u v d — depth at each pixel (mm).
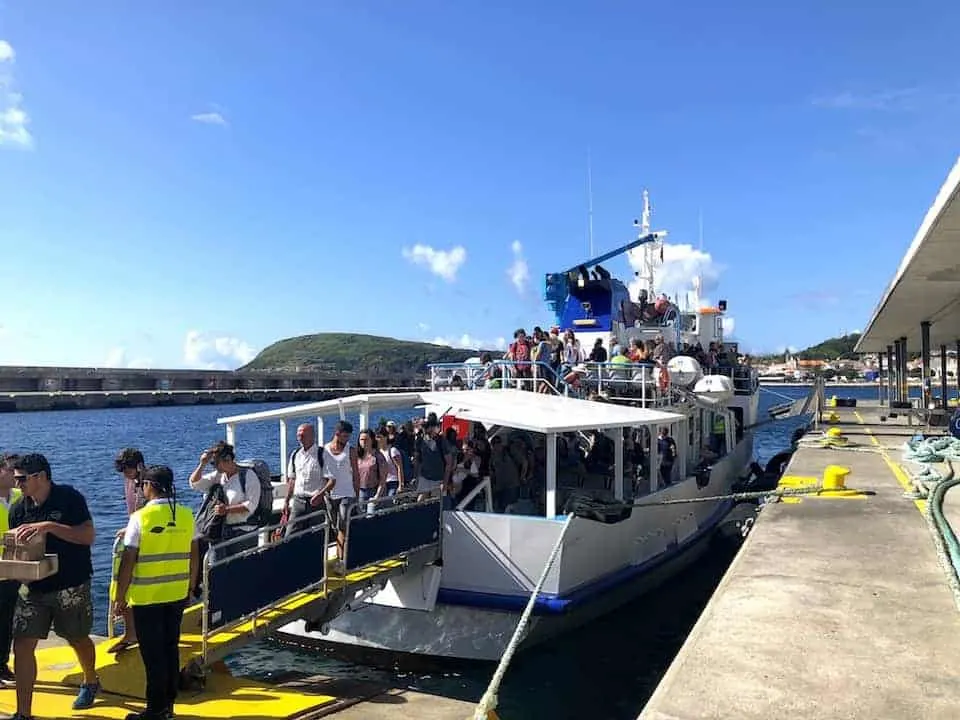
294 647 10945
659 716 4391
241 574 7441
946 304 21328
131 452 8305
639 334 18844
